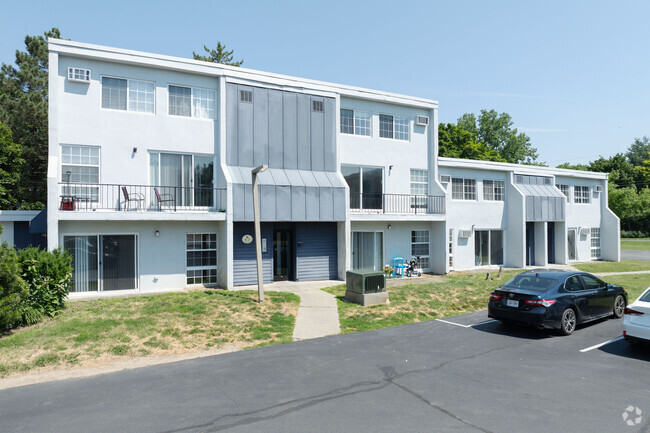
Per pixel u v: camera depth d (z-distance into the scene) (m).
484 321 10.87
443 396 5.95
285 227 16.44
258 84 15.75
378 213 18.42
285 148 16.11
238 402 5.77
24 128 26.81
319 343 8.82
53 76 12.95
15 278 9.20
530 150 61.78
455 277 18.09
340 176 16.91
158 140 14.44
